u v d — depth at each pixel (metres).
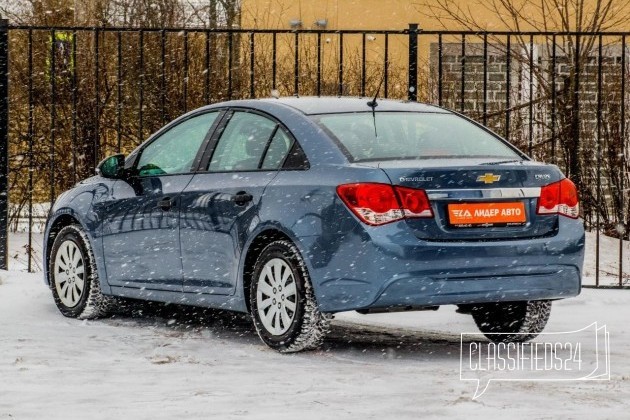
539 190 10.08
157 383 8.51
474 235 9.77
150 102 20.20
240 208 10.55
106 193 12.12
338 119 10.55
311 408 7.49
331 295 9.77
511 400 7.80
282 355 10.10
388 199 9.59
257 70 21.08
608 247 18.05
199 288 11.05
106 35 22.23
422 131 10.63
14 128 21.06
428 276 9.58
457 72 26.00
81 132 19.78
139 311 12.91
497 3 25.98
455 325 12.30
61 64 20.70
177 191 11.28
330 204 9.78
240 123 11.09
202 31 15.38
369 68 24.58
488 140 10.80
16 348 10.14
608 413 7.34
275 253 10.20
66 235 12.41
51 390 8.18
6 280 14.48
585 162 18.36
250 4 27.77
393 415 7.25
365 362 9.81
